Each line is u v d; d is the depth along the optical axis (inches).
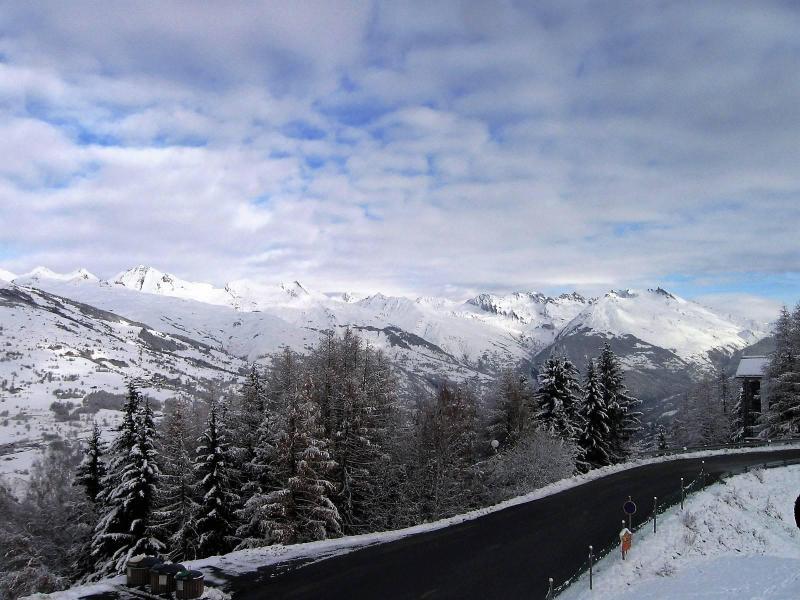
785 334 2650.1
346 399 1621.6
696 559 1026.7
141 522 1376.7
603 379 2549.2
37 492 2178.9
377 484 1754.4
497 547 1016.2
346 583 812.0
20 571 1450.5
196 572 718.5
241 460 1569.9
